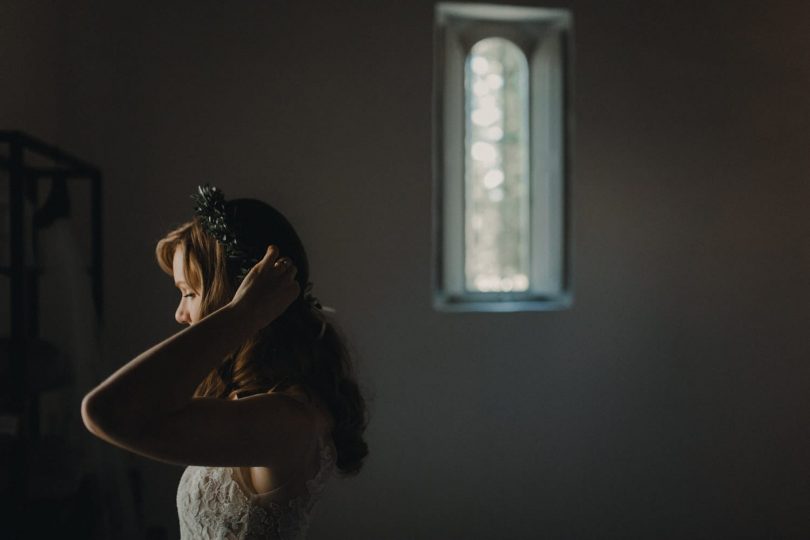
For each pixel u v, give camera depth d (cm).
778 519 348
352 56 320
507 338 330
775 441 348
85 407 77
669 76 342
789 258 350
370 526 318
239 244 112
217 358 84
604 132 338
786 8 349
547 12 335
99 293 269
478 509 327
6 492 194
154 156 305
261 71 313
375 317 321
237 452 92
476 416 327
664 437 341
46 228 257
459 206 346
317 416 109
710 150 345
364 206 320
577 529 334
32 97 277
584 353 336
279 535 105
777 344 349
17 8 267
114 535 261
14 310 195
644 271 341
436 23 326
